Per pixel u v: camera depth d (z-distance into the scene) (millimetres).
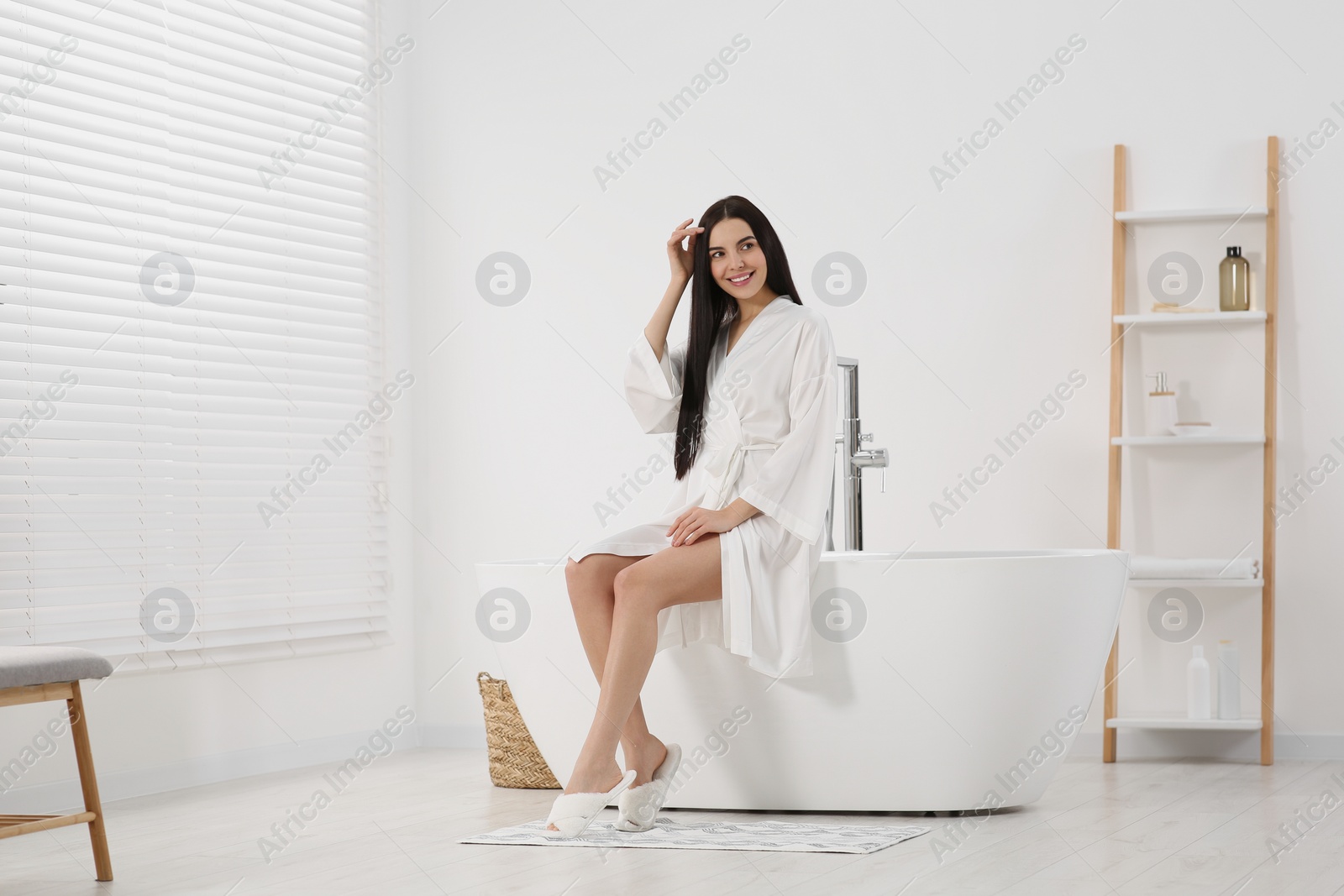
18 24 2928
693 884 1925
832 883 1911
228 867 2201
